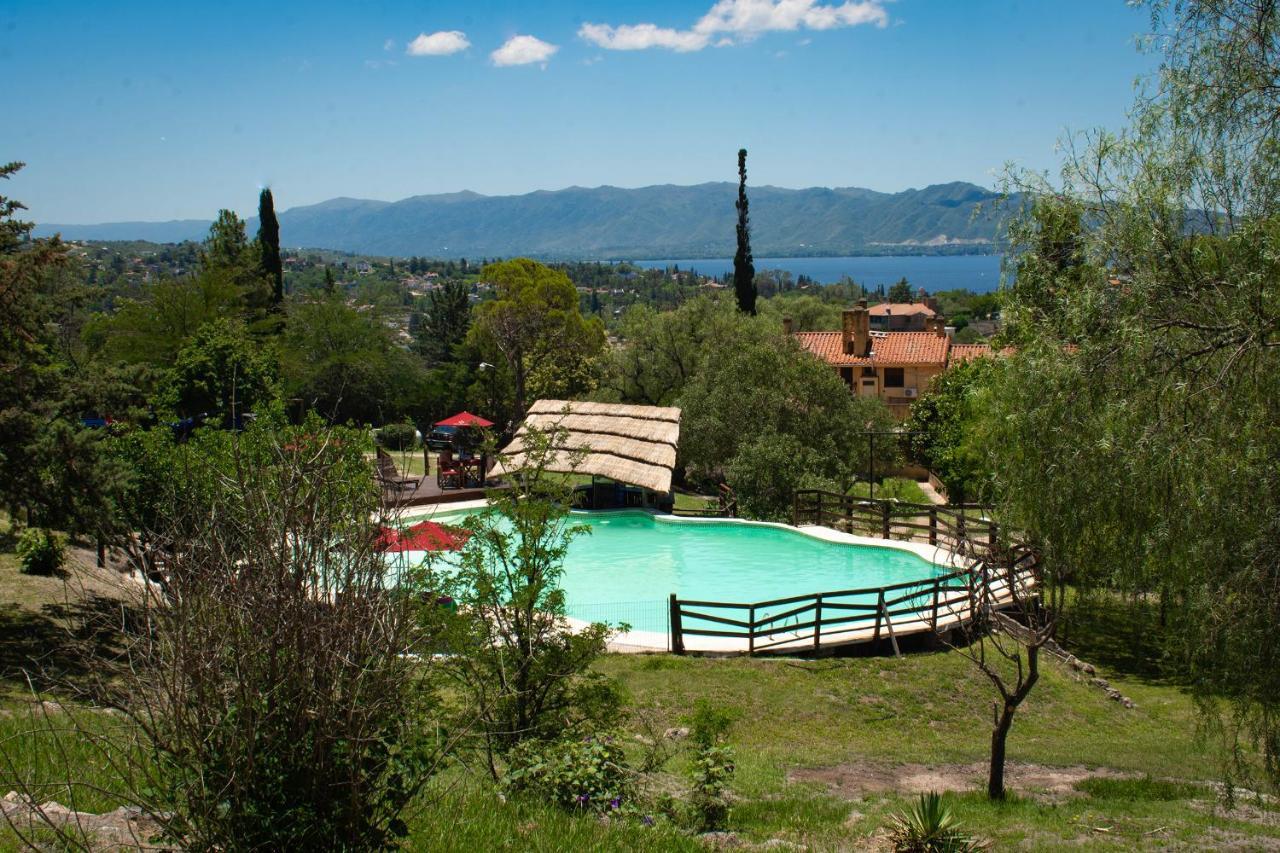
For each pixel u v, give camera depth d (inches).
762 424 1309.1
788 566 907.4
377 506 213.6
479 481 1243.8
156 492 606.2
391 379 2212.1
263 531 188.9
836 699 585.6
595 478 1131.9
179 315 1824.6
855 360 2272.4
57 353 1035.9
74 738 266.5
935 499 1600.6
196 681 179.0
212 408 1321.4
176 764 185.0
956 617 692.1
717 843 313.9
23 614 577.0
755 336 1652.3
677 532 1027.9
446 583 385.1
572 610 771.4
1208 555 377.4
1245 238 384.2
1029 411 492.7
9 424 548.7
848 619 652.7
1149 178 431.2
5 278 570.3
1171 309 414.3
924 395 1781.5
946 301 5994.1
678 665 625.3
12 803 220.4
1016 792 441.7
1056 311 494.3
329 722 187.0
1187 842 362.6
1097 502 469.1
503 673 376.2
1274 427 371.6
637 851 277.3
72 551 765.3
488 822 266.2
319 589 198.7
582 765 334.6
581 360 1977.1
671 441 1070.4
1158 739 560.7
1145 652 739.4
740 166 2121.1
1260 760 490.3
